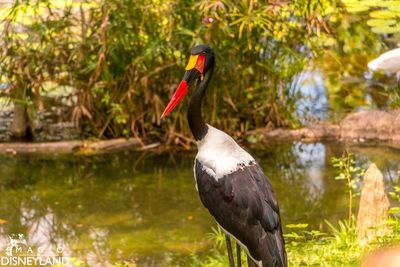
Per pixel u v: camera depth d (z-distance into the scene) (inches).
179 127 448.1
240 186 211.6
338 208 351.3
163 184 388.8
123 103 443.5
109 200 367.6
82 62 439.8
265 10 406.6
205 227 332.2
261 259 206.2
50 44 436.1
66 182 393.7
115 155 434.9
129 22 426.6
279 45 453.4
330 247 272.7
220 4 390.0
